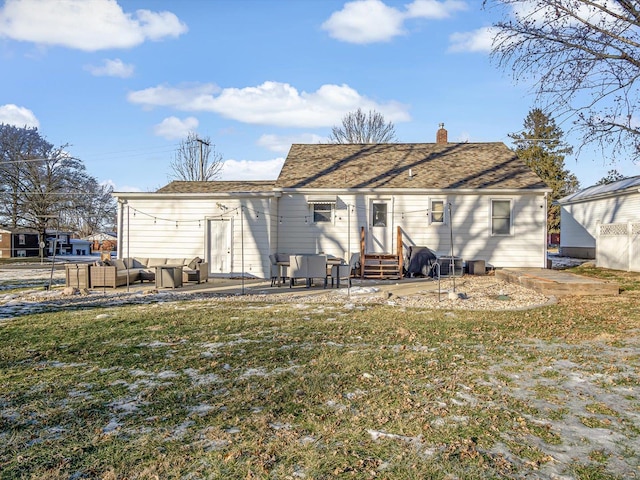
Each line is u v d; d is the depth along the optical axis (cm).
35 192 3538
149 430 377
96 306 1068
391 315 909
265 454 334
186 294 1288
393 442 356
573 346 662
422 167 1980
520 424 393
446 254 1814
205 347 654
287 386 485
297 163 2092
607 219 2483
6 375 529
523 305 1036
